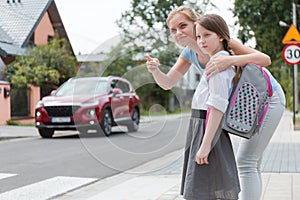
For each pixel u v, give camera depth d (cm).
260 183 401
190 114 368
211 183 345
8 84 2230
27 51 2409
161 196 613
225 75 339
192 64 385
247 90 346
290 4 2650
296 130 1853
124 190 666
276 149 1162
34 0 2972
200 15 373
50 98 1559
